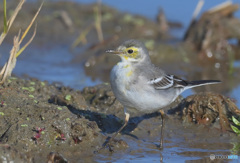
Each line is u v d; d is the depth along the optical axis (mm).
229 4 21781
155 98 11414
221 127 13000
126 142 12008
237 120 12953
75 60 19562
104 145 11586
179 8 26422
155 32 23078
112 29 22938
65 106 12523
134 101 11289
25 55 19547
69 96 13680
